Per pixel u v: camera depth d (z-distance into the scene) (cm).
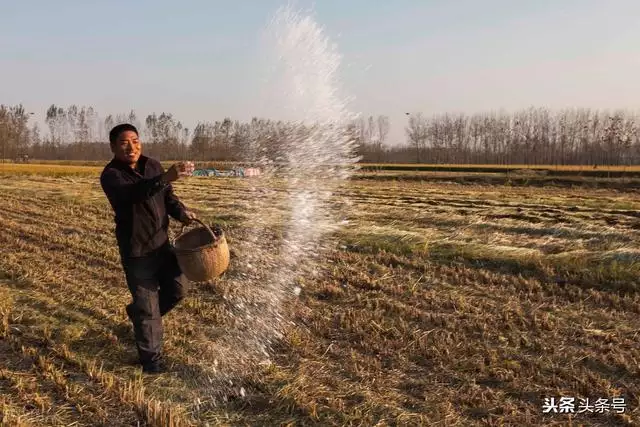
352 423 378
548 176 3947
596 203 1945
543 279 741
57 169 4716
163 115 8425
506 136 9231
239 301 654
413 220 1308
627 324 562
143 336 464
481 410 395
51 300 654
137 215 464
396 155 9794
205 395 423
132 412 395
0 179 3117
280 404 405
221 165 4103
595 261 805
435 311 616
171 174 440
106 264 841
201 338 537
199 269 468
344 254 913
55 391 427
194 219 501
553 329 546
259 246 1000
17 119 8962
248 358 488
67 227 1209
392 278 757
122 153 465
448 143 9488
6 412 389
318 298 673
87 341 527
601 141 7881
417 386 433
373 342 521
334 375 454
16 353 499
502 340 520
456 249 904
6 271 792
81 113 10475
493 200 2056
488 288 705
